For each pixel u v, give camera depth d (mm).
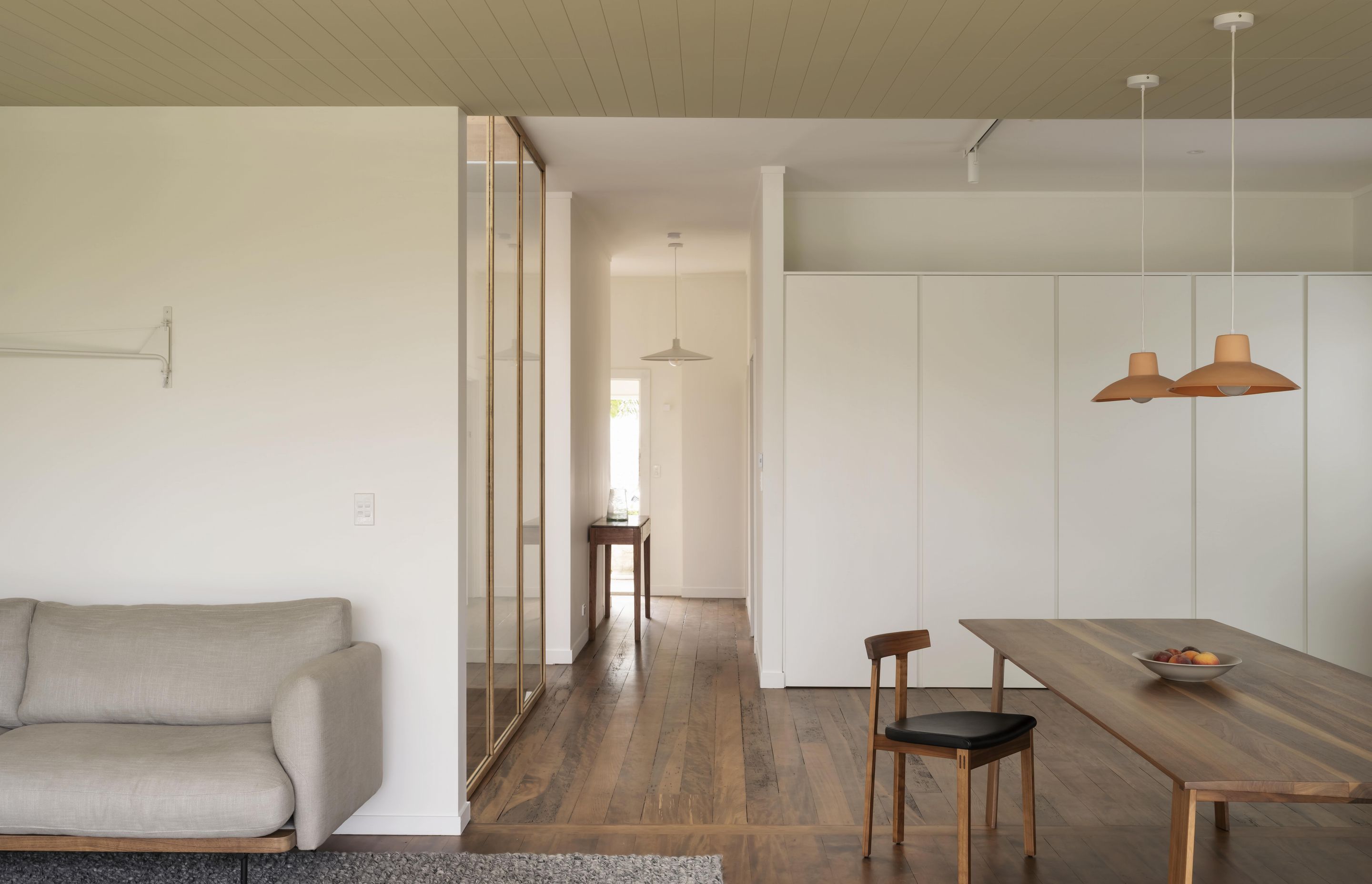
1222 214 5883
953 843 3316
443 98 3285
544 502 5957
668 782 3941
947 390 5492
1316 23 2631
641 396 8922
